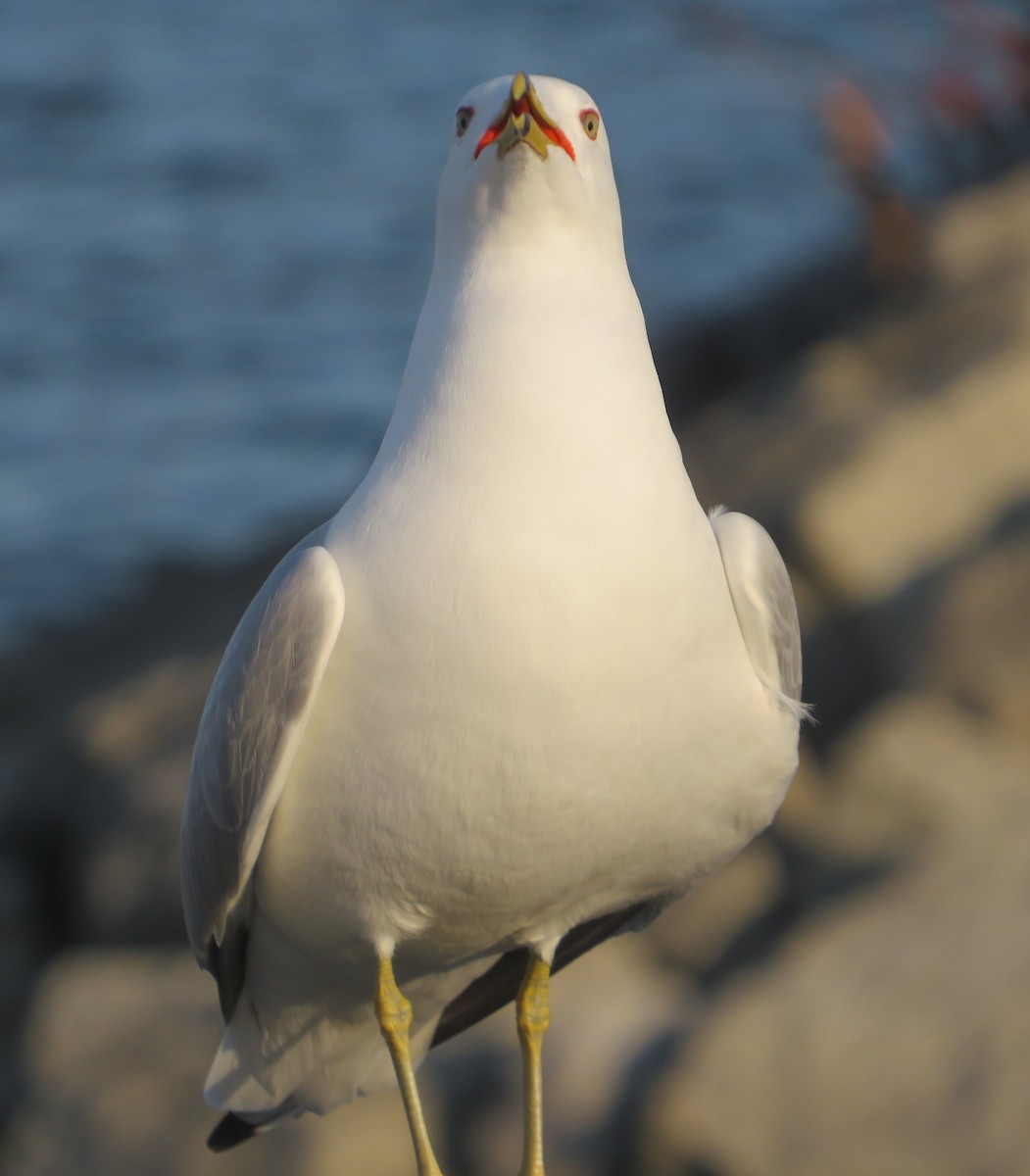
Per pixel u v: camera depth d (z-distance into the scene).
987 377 17.20
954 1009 10.23
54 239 30.73
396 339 26.53
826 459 16.81
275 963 6.61
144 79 39.84
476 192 5.75
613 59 38.78
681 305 25.84
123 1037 12.26
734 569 5.95
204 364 26.06
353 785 5.73
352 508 5.81
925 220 20.83
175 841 14.95
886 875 12.02
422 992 6.85
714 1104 10.28
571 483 5.50
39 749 17.12
